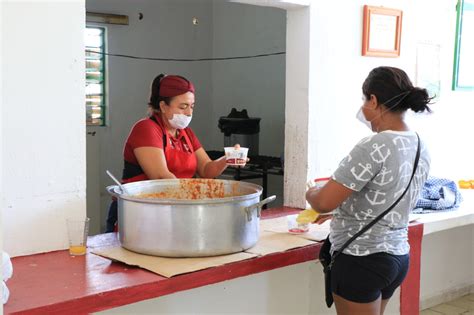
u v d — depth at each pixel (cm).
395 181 219
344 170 219
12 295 186
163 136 278
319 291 328
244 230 231
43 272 209
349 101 340
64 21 227
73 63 231
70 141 233
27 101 220
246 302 292
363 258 224
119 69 564
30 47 219
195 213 218
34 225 227
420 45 383
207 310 274
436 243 407
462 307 411
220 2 616
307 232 275
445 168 423
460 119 429
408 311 308
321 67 322
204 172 295
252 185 251
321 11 318
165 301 257
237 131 521
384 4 354
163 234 219
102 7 543
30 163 223
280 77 559
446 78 411
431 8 388
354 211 226
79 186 237
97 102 557
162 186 258
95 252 232
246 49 591
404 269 233
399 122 228
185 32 605
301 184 326
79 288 193
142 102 583
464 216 335
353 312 230
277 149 567
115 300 193
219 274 217
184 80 275
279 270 306
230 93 613
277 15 556
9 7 213
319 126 325
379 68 230
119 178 574
